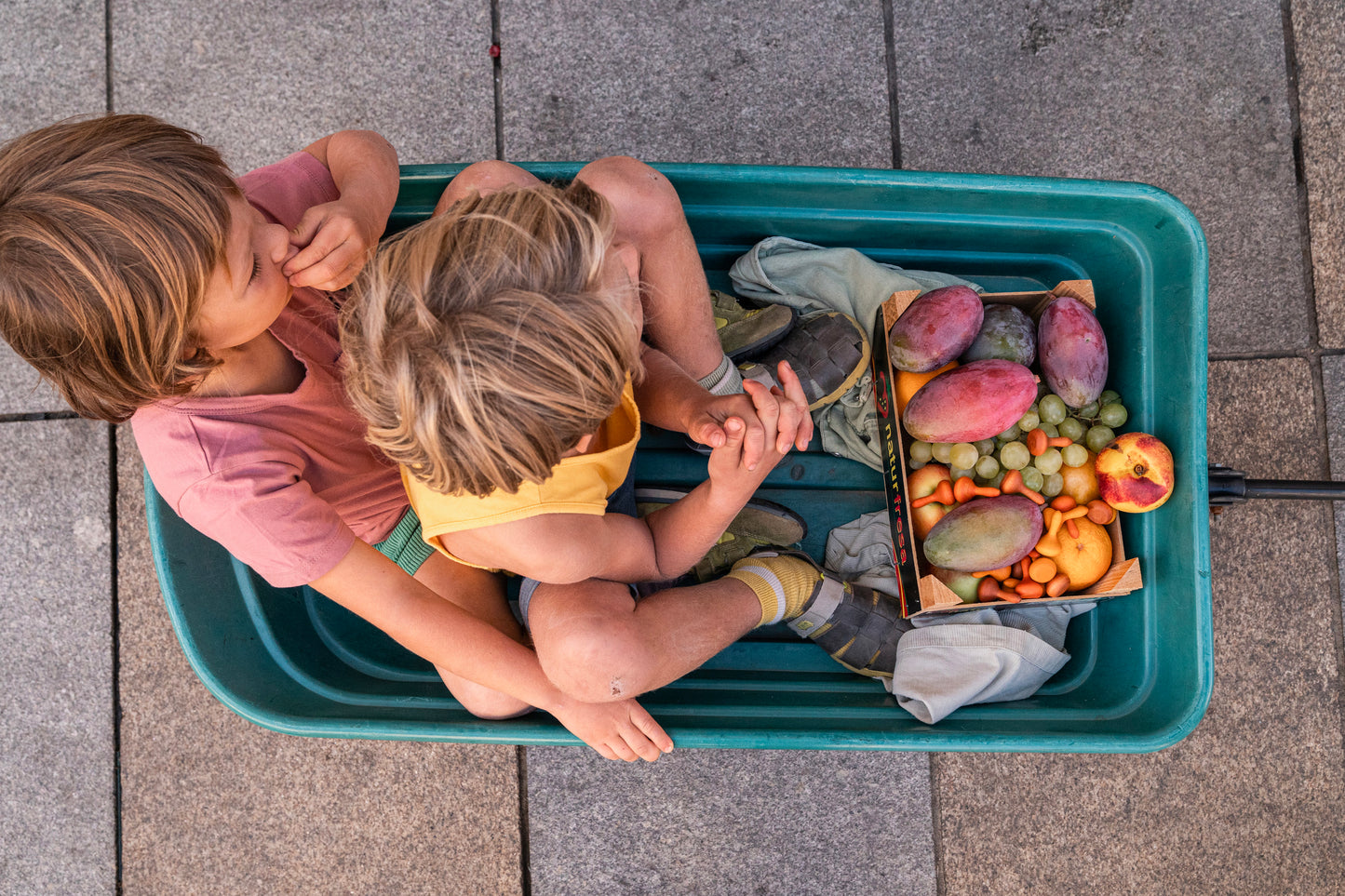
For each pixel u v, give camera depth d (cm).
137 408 77
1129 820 142
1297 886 141
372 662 129
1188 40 150
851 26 151
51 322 66
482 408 63
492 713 111
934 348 110
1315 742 142
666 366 104
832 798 142
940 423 108
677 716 112
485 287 64
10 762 144
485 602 111
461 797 143
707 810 142
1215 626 143
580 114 150
